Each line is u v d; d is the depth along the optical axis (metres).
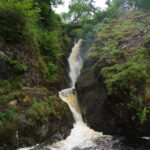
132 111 5.09
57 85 10.27
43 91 6.76
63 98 9.45
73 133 6.81
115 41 11.08
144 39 8.47
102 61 8.95
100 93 7.78
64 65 13.68
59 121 6.18
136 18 15.01
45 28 12.79
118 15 18.97
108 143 5.55
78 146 5.52
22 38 7.24
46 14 12.83
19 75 6.80
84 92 9.30
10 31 6.62
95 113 7.64
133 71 5.50
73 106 9.33
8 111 4.60
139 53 7.18
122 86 5.56
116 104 5.95
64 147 5.45
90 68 10.20
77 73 15.53
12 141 4.16
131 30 11.99
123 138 5.89
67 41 17.06
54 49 10.51
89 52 12.45
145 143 5.15
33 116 4.93
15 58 6.78
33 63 7.82
